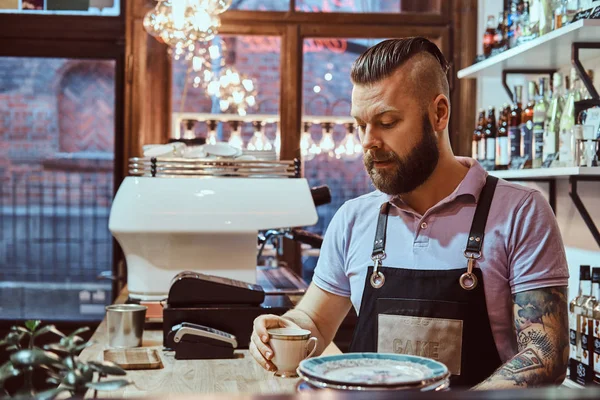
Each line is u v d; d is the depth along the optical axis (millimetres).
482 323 1594
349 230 1795
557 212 3121
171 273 2498
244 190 2502
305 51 4141
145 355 1986
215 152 2662
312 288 1894
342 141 4195
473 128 4078
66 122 4523
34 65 4453
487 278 1597
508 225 1596
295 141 4094
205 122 4086
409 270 1655
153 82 4027
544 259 1547
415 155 1588
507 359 1605
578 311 2395
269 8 4094
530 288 1539
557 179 3109
